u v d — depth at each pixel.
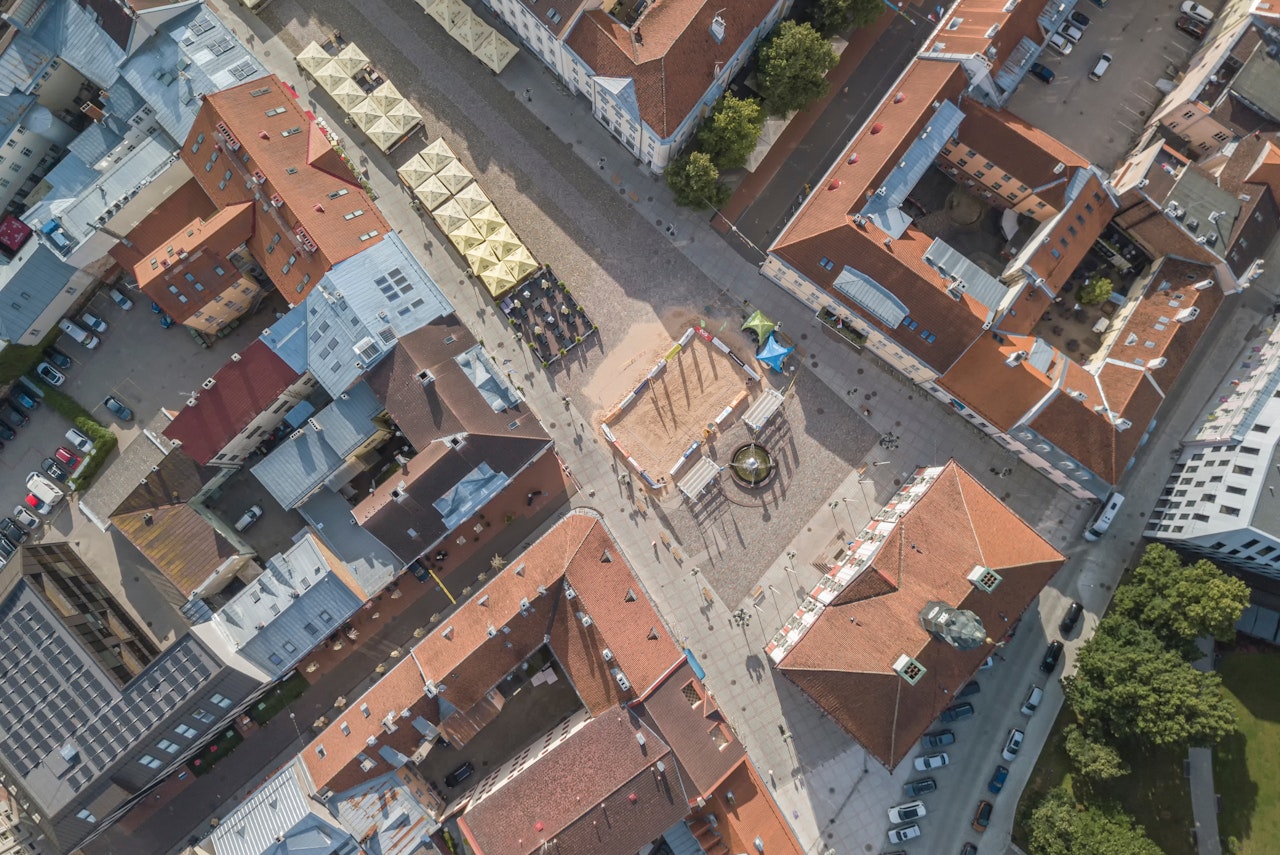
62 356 82.38
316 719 80.44
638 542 81.81
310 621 75.38
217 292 76.62
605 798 68.94
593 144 84.00
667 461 82.19
